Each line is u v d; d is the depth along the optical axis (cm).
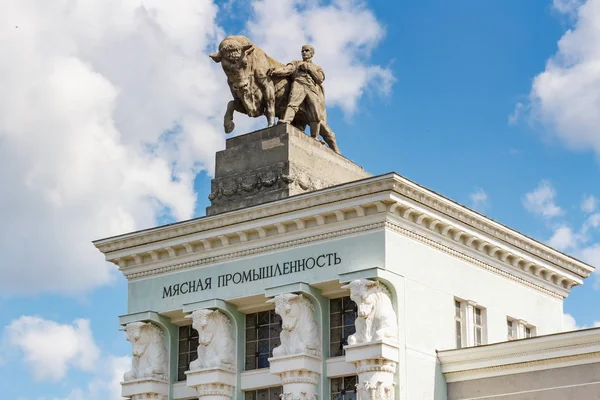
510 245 5288
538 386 4653
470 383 4834
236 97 5406
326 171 5331
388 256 4747
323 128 5462
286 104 5428
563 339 4597
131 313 5381
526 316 5428
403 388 4691
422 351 4812
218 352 5072
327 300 4969
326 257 4881
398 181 4691
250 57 5384
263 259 5053
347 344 4803
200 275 5219
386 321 4678
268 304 5075
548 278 5594
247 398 5084
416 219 4872
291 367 4819
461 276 5088
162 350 5306
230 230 5103
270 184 5166
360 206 4788
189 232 5209
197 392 5175
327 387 4869
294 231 4975
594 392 4512
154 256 5350
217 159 5359
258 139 5272
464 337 5050
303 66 5438
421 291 4866
